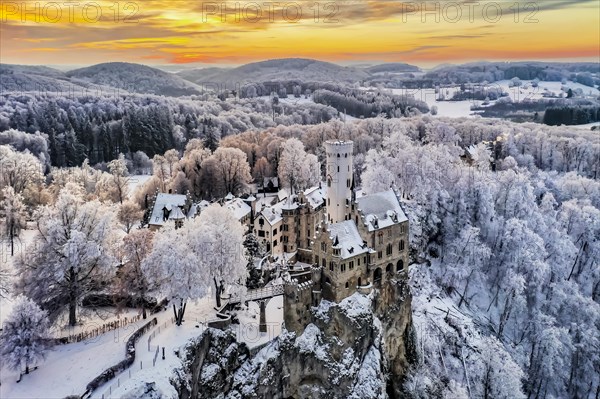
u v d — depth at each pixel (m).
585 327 118.12
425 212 138.88
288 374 89.00
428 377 102.31
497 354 97.25
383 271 103.44
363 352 91.62
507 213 144.88
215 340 84.81
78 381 72.81
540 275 120.19
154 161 196.75
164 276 85.44
